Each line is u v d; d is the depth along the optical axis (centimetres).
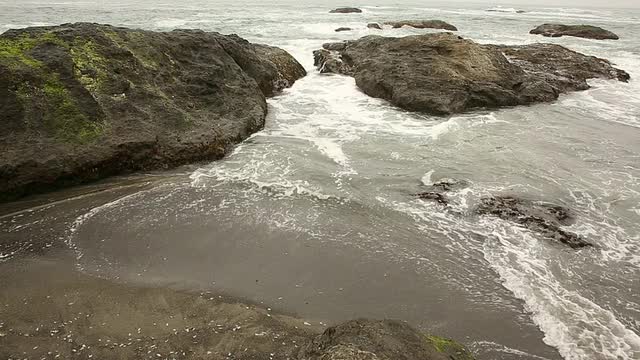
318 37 3381
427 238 929
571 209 1050
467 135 1505
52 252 848
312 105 1798
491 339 678
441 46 2098
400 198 1079
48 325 655
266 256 864
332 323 702
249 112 1502
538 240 921
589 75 2423
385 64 2014
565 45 3516
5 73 1069
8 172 988
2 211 976
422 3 13600
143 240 896
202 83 1482
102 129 1140
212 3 8375
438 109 1716
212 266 830
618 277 826
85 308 696
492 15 7119
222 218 980
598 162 1327
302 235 930
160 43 1503
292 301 749
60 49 1223
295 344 636
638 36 4309
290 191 1098
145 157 1175
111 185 1102
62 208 997
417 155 1323
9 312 679
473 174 1209
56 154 1051
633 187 1172
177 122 1284
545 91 1995
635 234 962
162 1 8500
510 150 1382
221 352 615
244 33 3456
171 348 619
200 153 1252
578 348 660
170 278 790
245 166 1231
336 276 815
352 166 1241
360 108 1781
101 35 1341
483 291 782
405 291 781
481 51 2084
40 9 4969
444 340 609
